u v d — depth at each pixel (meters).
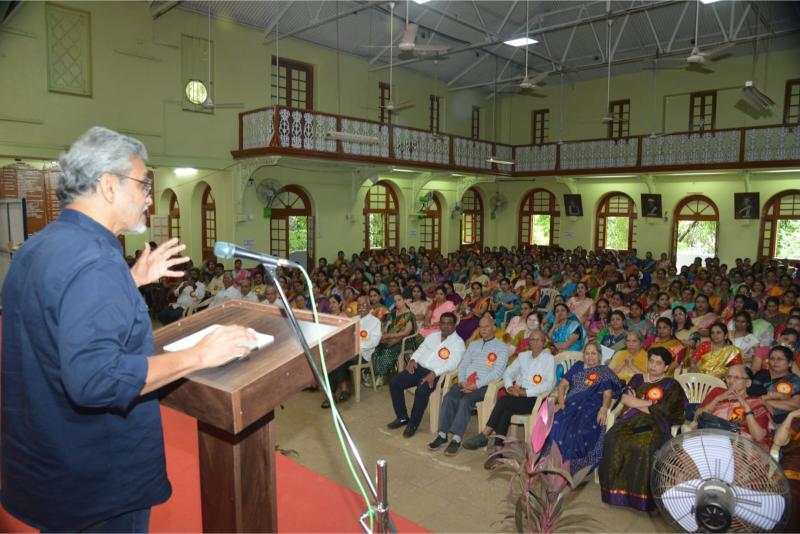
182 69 10.70
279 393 1.26
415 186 15.34
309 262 13.29
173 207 13.80
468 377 5.12
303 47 12.74
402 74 15.27
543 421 3.87
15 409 1.23
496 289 9.23
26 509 1.24
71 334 1.06
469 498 4.04
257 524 1.50
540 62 16.27
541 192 18.19
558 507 2.84
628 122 16.16
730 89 14.37
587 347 4.64
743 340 6.00
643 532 3.63
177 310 9.71
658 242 15.77
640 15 13.70
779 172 13.72
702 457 2.58
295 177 12.79
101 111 9.57
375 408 5.94
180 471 3.03
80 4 9.26
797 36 13.11
